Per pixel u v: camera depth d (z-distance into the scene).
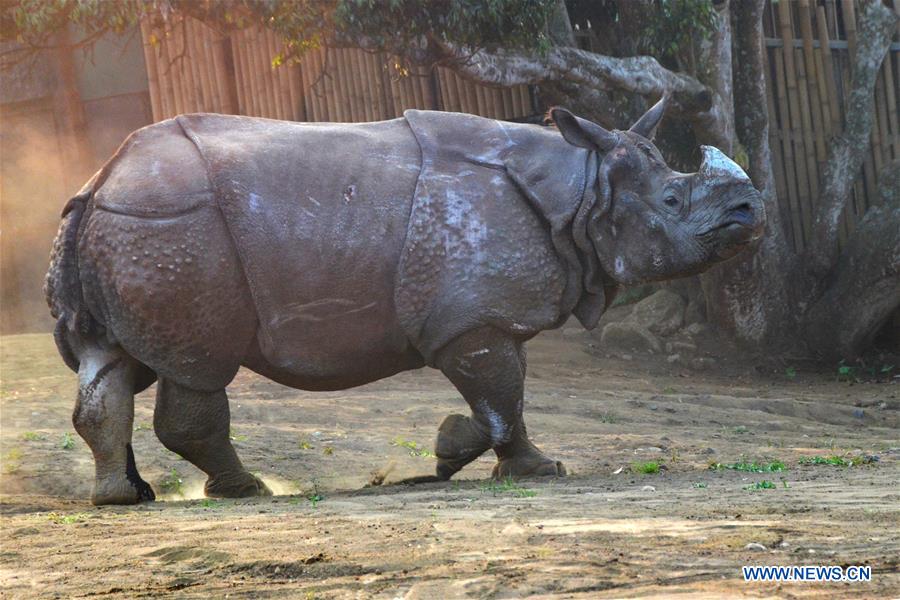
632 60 36.00
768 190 40.81
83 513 16.03
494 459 21.92
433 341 17.95
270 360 17.97
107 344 18.12
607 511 13.05
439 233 17.86
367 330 17.97
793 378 38.75
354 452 22.14
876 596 8.63
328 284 17.77
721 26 37.81
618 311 43.62
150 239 17.50
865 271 40.47
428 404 27.88
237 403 26.70
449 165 18.27
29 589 10.47
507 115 43.44
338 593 9.44
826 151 43.50
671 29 36.81
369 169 18.09
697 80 38.09
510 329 17.97
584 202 18.17
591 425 26.31
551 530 11.70
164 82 46.09
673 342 40.88
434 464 20.91
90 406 17.88
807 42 43.59
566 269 18.41
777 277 41.16
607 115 38.38
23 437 21.88
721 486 15.82
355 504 15.23
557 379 34.62
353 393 29.81
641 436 24.59
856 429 27.64
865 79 42.66
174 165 17.83
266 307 17.73
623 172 18.27
